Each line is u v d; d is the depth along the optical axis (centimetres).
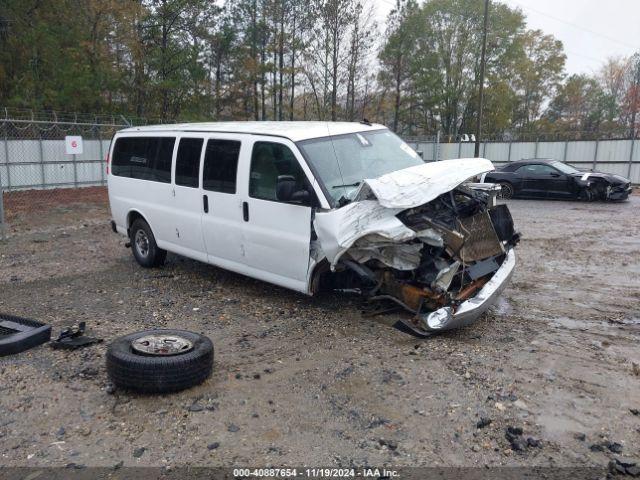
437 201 553
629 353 496
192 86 3588
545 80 5950
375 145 625
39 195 1953
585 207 1611
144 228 813
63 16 2908
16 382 441
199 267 834
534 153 2995
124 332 558
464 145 3238
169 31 3503
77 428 373
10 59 2656
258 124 668
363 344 516
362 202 514
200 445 352
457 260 519
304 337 538
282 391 425
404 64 4350
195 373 423
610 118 5997
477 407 396
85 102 2894
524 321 586
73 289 731
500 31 4878
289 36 4075
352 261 540
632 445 347
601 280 759
